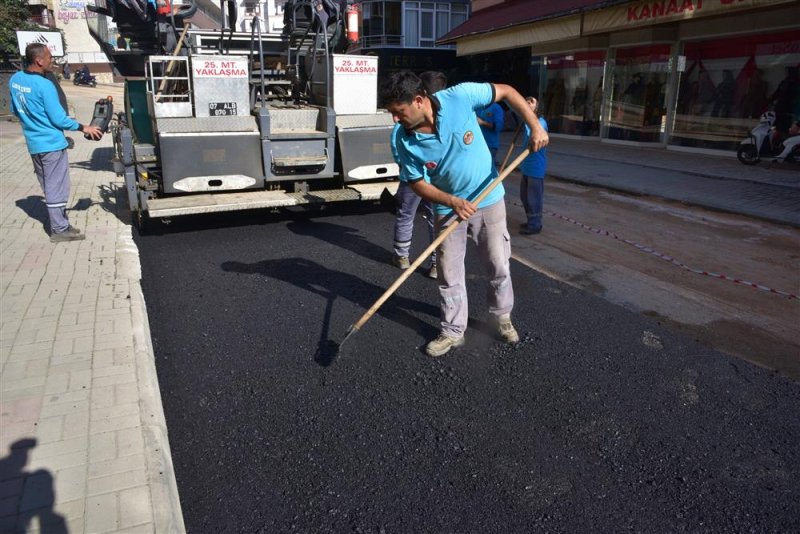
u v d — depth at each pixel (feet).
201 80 19.48
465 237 11.93
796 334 13.52
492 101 11.21
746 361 12.22
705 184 30.91
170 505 7.67
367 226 22.12
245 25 29.27
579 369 11.85
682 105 43.98
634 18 39.50
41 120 17.43
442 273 12.04
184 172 19.81
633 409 10.53
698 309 14.94
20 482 7.94
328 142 21.62
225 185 20.48
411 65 89.71
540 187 21.31
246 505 8.31
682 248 20.12
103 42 25.43
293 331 13.42
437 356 12.30
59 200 18.31
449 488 8.64
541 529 7.91
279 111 21.18
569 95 55.36
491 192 11.60
